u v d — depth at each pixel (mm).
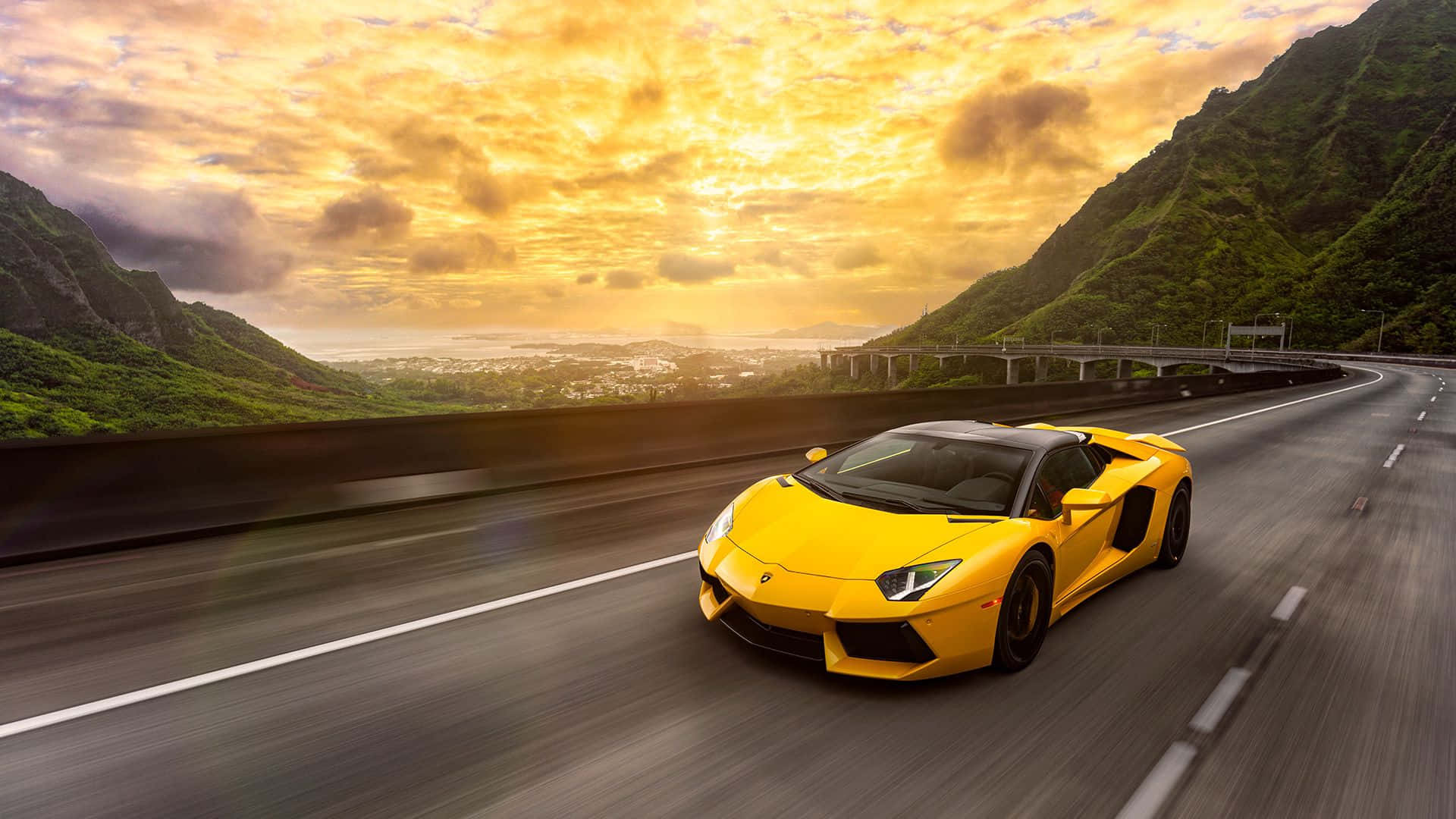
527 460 8180
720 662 3449
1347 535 6441
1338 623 4289
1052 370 195000
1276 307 192875
